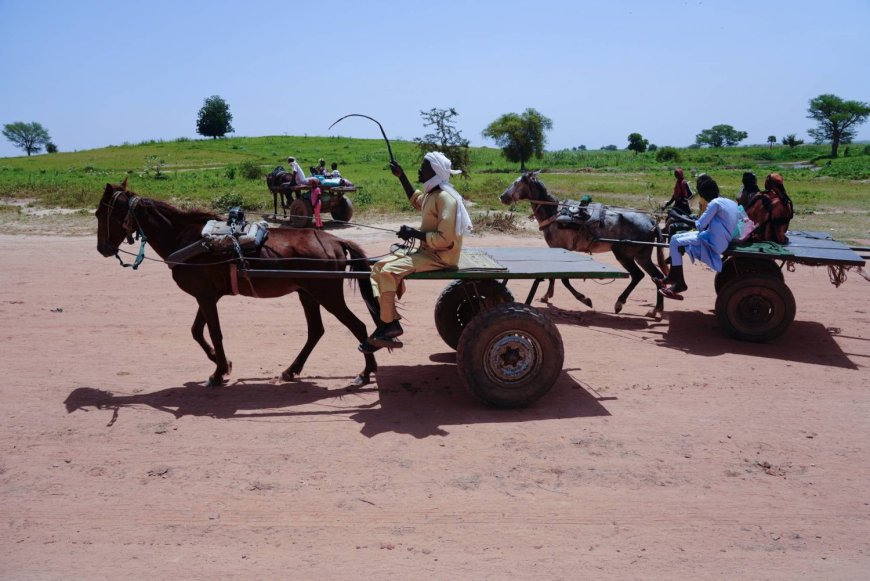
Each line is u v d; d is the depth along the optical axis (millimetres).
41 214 22422
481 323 6656
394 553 4406
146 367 8086
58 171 49906
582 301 10945
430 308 11305
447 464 5676
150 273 13609
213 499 5090
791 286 13219
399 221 21547
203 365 8203
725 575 4199
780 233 9695
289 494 5168
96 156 67625
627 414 6801
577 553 4422
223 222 7445
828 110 101500
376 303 7449
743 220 9289
